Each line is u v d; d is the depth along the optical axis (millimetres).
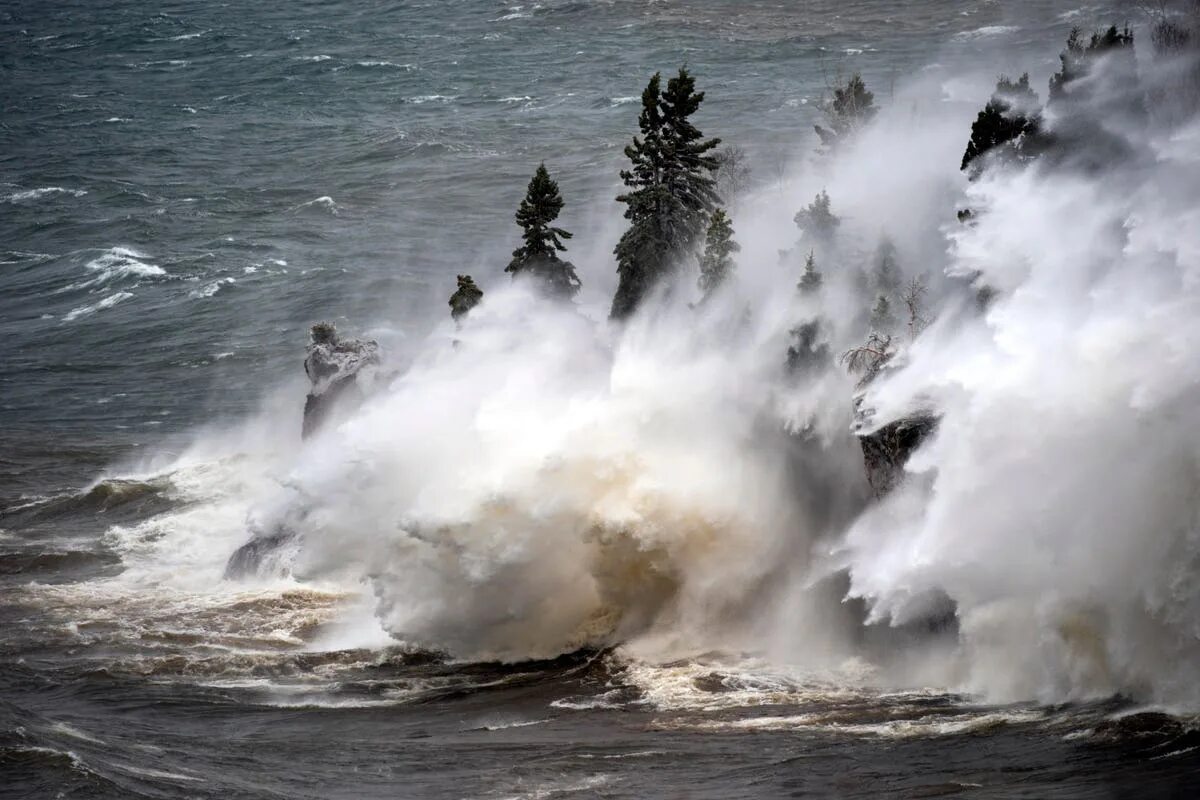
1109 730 53281
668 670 69750
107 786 55344
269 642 81312
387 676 74125
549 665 73875
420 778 56906
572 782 54938
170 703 70000
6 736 60062
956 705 59344
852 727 58062
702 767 55219
